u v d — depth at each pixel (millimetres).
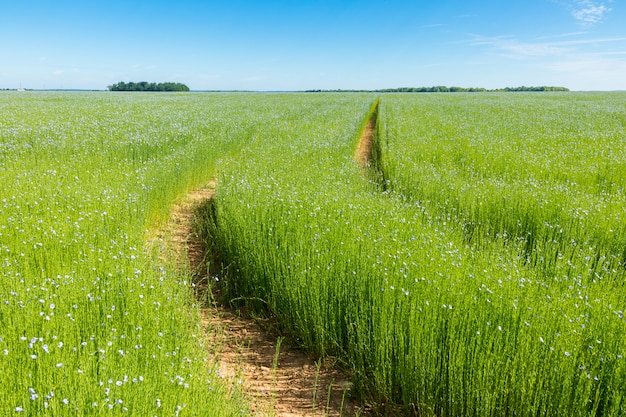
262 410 4254
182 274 6637
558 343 4121
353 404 4559
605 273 5926
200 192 12117
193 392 3502
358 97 61219
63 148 13234
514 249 7016
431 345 4359
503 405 4043
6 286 4555
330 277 5695
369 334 4883
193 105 37594
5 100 41844
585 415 3727
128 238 6551
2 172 9617
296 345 5582
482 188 10195
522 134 20656
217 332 5781
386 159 14219
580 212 8359
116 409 3043
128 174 9992
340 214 7562
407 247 6129
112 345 3859
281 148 15000
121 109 30734
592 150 16094
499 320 4527
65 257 5625
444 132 20891
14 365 3365
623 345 4137
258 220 7398
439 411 4285
